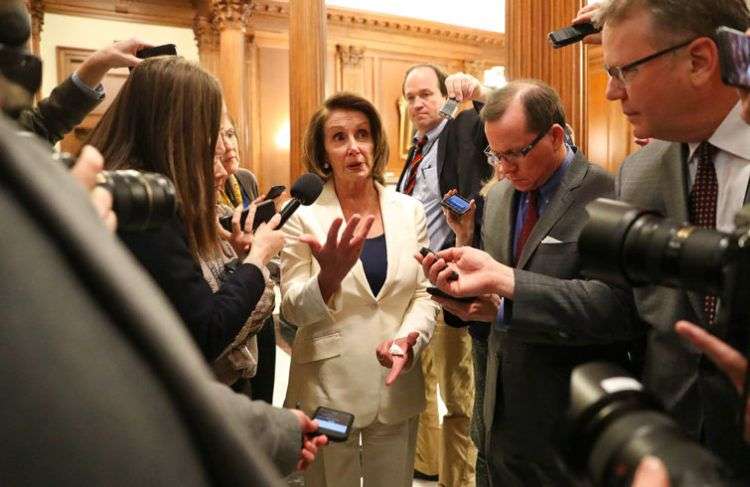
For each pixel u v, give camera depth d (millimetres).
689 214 1035
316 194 1673
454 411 2781
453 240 2809
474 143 2750
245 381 1554
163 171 1250
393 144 10984
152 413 312
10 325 292
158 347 317
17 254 300
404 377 1817
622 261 727
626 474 459
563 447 540
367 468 1815
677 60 944
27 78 548
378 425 1803
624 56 984
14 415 288
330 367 1773
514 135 1497
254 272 1345
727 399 884
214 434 325
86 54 8812
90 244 316
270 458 941
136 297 320
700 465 433
